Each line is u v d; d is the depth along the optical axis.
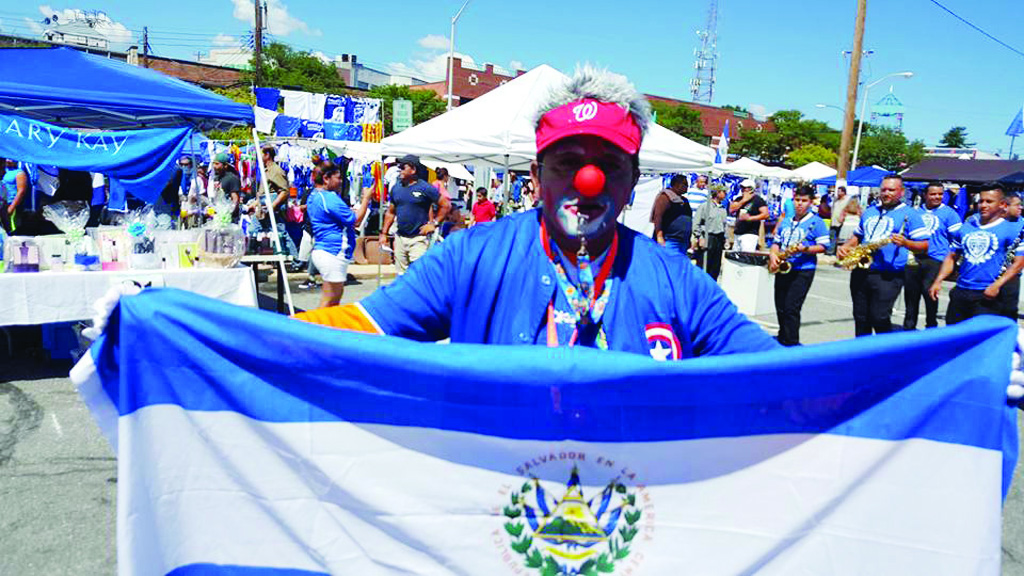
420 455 1.60
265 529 1.62
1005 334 1.62
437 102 56.53
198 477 1.60
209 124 7.94
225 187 10.87
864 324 6.41
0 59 6.32
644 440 1.58
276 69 52.91
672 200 8.50
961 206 18.17
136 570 1.55
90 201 7.99
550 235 1.70
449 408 1.57
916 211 6.13
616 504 1.61
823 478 1.63
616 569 1.63
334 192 6.80
